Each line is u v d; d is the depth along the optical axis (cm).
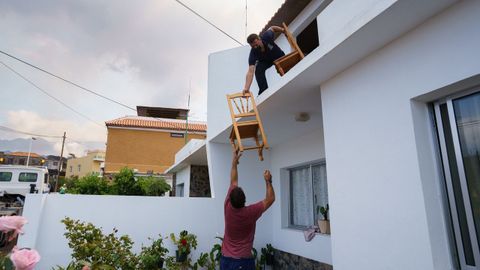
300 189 598
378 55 278
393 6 217
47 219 476
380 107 271
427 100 248
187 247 519
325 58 292
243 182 634
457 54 213
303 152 561
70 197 493
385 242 252
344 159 307
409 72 247
